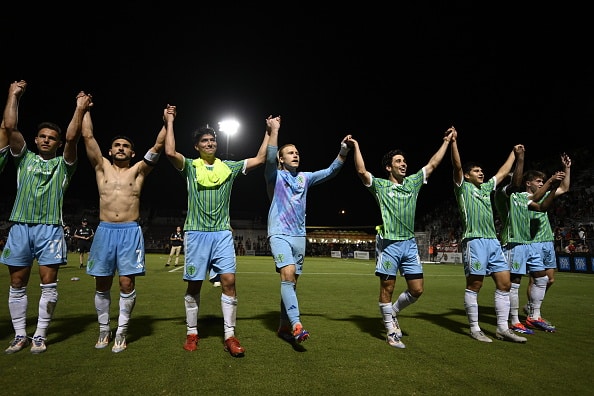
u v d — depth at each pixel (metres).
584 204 26.12
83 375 3.15
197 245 4.09
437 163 4.80
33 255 4.00
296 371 3.34
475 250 4.72
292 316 3.97
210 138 4.34
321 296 8.24
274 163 4.38
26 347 3.94
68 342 4.16
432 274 15.33
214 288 9.00
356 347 4.14
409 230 4.52
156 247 42.47
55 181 4.11
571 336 4.88
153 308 6.24
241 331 4.78
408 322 5.55
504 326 4.65
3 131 4.02
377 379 3.18
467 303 4.74
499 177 5.20
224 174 4.24
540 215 5.75
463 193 4.91
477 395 2.89
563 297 8.55
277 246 4.29
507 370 3.46
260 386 2.97
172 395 2.78
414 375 3.29
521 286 11.25
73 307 6.18
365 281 11.71
